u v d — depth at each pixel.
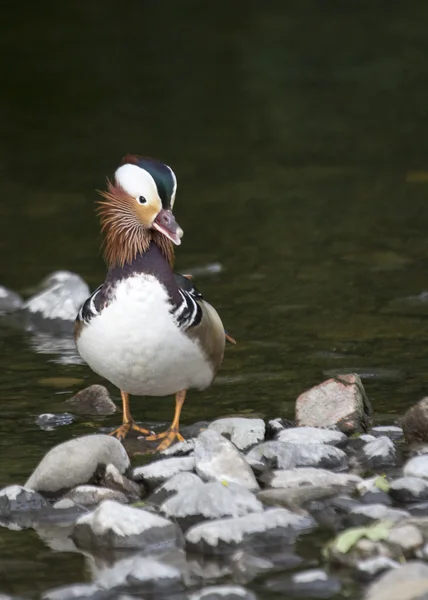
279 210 19.05
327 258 16.25
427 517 7.80
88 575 7.41
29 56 32.25
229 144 23.91
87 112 26.89
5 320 13.91
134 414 10.77
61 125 25.78
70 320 13.76
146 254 9.51
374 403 10.73
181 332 9.34
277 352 12.35
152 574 7.17
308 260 16.17
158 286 9.30
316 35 34.97
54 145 24.02
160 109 27.05
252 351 12.41
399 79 29.56
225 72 30.56
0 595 7.06
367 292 14.55
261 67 31.09
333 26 36.44
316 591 7.04
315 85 29.25
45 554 7.73
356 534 7.55
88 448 8.88
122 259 9.52
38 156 23.17
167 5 40.41
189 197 20.03
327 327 13.18
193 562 7.53
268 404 10.81
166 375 9.62
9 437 10.09
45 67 31.05
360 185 20.56
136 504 8.48
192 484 8.38
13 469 9.31
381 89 28.67
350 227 17.89
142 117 26.33
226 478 8.73
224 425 9.88
